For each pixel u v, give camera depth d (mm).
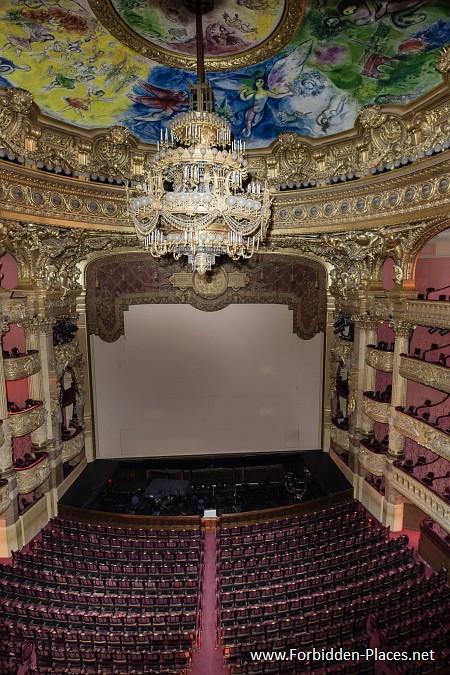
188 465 18375
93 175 12062
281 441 18672
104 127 11367
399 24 7285
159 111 10594
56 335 15023
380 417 13586
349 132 11352
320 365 18359
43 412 13641
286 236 13859
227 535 13133
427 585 10242
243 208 7703
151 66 8703
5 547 12039
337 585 10547
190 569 11141
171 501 15859
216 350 18078
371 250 13352
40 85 9367
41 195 11047
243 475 18484
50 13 7211
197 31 7301
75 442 15828
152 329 17734
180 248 8977
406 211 10562
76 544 12406
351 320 15875
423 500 11586
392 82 9156
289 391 18469
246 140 12141
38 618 9469
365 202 11641
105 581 10484
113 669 8398
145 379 17969
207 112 7832
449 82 8375
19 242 12062
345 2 6809
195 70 8766
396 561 11297
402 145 10336
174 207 7535
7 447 11898
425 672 8172
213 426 18453
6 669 8234
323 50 8125
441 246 13766
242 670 8273
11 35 7734
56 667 8461
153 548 12344
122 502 15898
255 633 9141
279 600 10109
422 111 9586
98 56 8398
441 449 10719
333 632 8992
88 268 16828
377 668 8648
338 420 17656
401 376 12633
